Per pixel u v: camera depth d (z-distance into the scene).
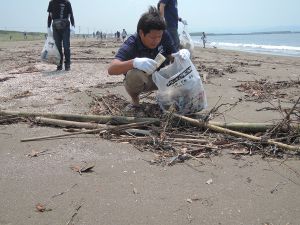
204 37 36.56
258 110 4.64
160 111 4.20
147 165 3.04
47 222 2.26
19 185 2.71
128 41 4.10
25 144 3.50
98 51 16.33
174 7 6.73
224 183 2.74
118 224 2.24
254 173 2.90
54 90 5.93
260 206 2.44
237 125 3.72
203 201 2.49
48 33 8.22
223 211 2.38
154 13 3.96
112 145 3.44
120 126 3.72
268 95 5.63
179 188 2.66
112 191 2.62
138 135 3.68
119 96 5.27
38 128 3.95
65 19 8.06
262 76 8.00
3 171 2.94
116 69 3.89
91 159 3.15
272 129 3.60
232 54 19.16
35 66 9.28
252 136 3.49
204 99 4.10
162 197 2.54
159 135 3.62
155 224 2.24
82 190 2.63
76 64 9.81
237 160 3.14
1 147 3.44
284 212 2.37
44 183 2.73
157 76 3.96
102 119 3.98
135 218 2.30
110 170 2.95
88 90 5.79
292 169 2.98
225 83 6.71
